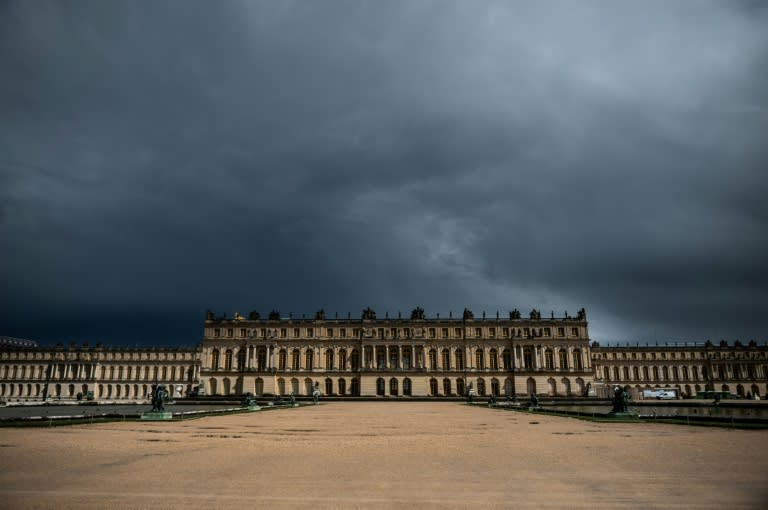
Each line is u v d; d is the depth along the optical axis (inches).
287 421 2154.3
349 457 998.4
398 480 756.6
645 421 2091.5
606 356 7805.1
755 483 733.9
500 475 797.2
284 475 794.2
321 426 1867.6
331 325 6983.3
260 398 6043.3
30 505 604.7
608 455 1018.7
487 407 3998.5
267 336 6993.1
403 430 1684.3
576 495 662.5
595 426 1844.2
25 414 2768.2
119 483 725.9
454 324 6899.6
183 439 1332.4
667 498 645.3
